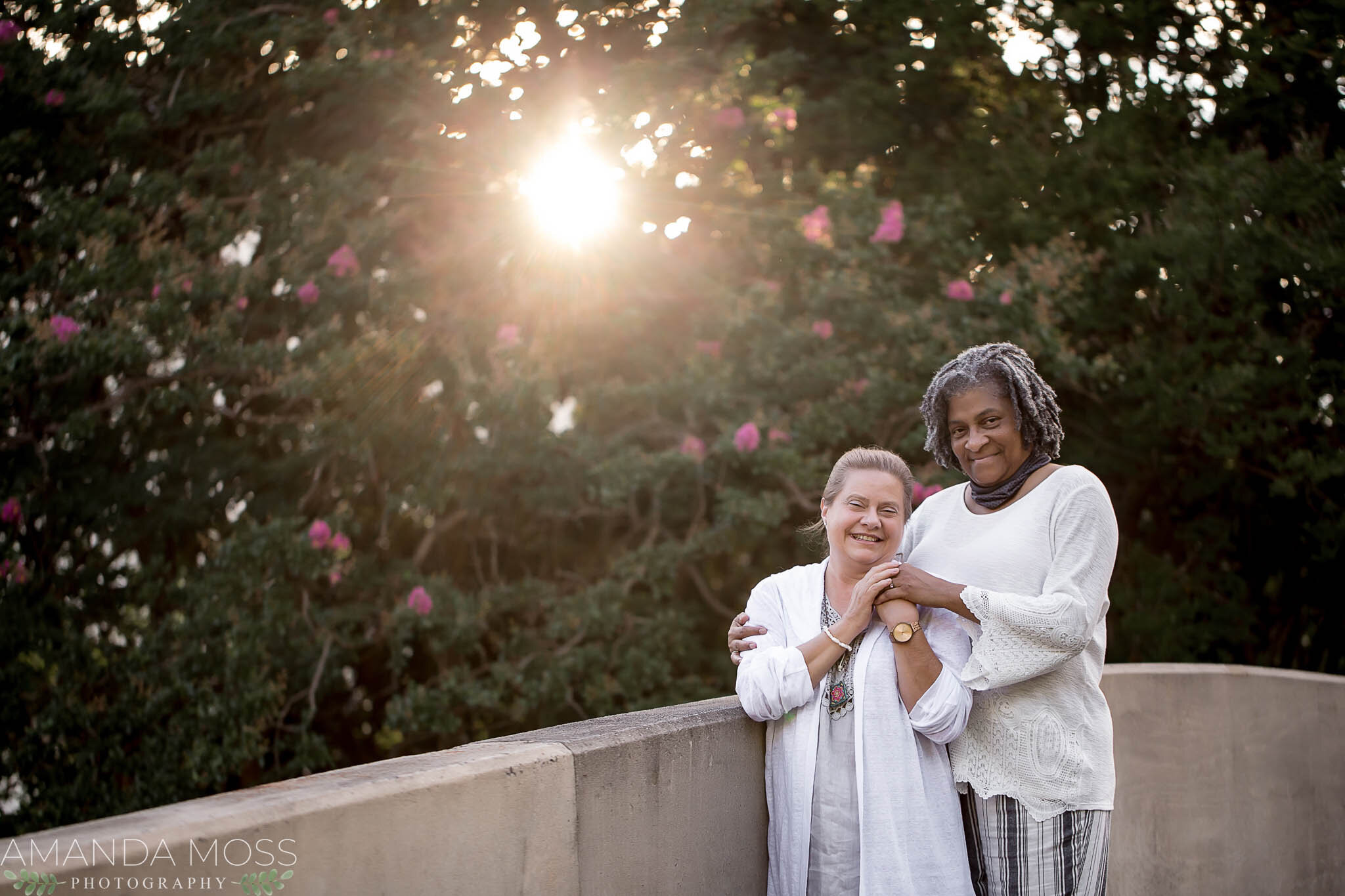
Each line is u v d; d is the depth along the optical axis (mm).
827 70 6512
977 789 2311
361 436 5246
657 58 5535
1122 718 3617
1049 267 5547
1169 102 5801
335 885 1555
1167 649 5387
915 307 5570
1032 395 2379
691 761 2293
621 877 2076
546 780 1914
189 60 5391
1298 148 5535
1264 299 5441
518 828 1850
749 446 5113
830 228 5598
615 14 5582
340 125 5645
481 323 5355
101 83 5324
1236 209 5371
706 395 5410
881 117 6336
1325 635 5633
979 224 6059
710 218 5781
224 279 5227
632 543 5746
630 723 2271
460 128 5477
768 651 2406
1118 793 3570
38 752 4973
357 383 5238
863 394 5402
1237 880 3945
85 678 5051
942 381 2463
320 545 5035
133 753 5020
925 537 2537
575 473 5367
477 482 5406
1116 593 5602
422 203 5605
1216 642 5527
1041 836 2273
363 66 5230
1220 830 3898
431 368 5305
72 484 5348
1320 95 5762
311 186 5402
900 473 2500
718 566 5855
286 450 5758
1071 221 5848
